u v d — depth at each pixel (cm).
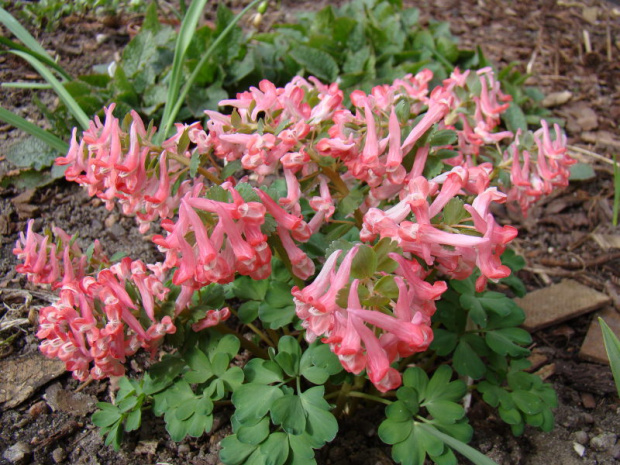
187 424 20
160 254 29
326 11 40
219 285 21
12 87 36
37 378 24
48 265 20
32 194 31
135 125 18
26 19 41
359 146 18
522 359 23
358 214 21
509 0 52
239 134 18
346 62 39
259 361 21
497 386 22
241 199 16
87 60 39
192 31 28
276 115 19
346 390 22
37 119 34
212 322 20
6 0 42
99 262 21
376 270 16
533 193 22
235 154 19
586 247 33
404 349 16
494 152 23
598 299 29
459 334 23
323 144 17
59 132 33
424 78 23
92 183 18
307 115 19
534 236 34
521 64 45
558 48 47
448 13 50
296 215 19
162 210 19
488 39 47
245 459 19
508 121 37
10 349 25
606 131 40
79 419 23
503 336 23
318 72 37
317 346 20
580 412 25
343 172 21
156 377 20
